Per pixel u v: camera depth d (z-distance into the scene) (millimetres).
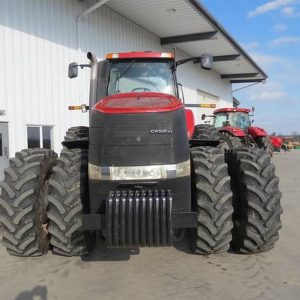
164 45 15945
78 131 6273
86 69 10859
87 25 10992
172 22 13766
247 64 20766
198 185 4090
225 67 21562
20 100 8656
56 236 4195
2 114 8211
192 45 16531
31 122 8938
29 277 3953
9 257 4504
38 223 4305
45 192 4488
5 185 4199
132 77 5414
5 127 8359
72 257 4504
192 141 4863
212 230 4062
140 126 3803
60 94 9883
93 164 3859
